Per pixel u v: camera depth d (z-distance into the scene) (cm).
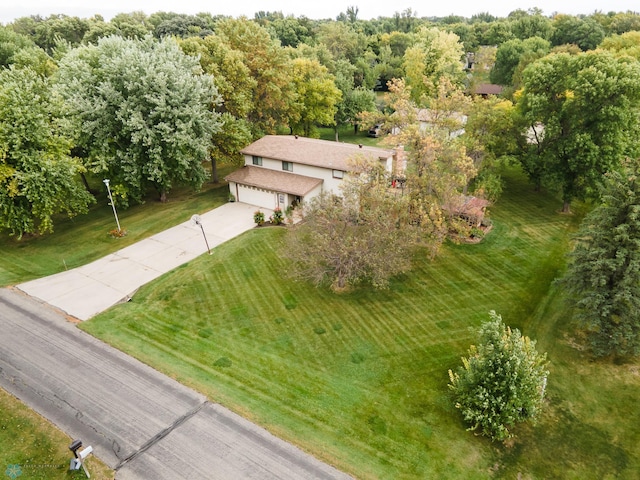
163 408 1556
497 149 3338
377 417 1538
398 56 7931
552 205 3369
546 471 1354
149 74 2875
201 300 2206
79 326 1989
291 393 1639
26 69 2828
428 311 2127
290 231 2442
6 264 2556
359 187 2378
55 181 2658
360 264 2195
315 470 1338
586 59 2895
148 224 3080
